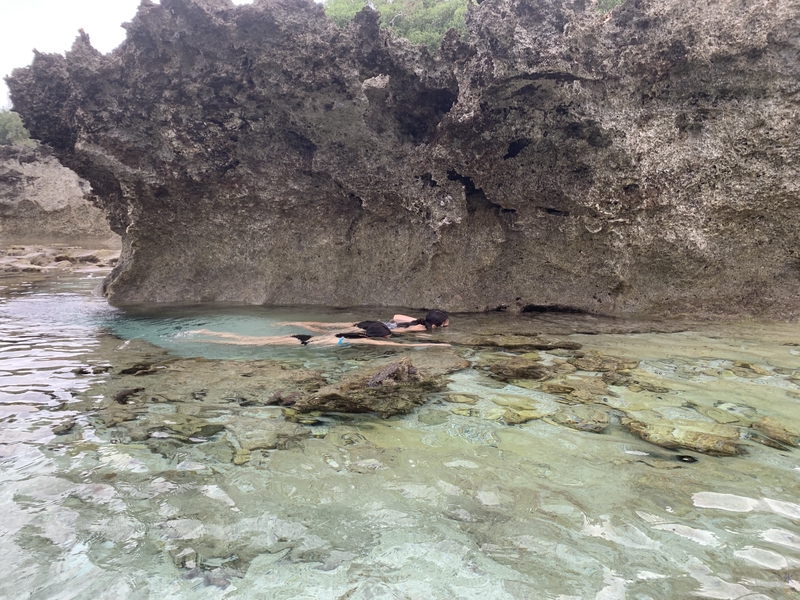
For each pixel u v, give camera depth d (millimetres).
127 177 6945
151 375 4129
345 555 1933
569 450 2799
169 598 1699
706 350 4980
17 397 3580
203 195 7312
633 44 5688
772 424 3123
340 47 6094
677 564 1868
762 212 6180
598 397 3623
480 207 7129
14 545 1954
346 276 7793
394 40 6277
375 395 3625
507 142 6285
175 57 6203
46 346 5156
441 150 6500
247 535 2051
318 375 4137
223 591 1736
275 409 3389
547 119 5996
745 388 3809
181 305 7598
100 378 4047
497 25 5508
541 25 5699
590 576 1810
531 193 6586
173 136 6613
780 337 5562
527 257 7160
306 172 7207
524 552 1945
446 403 3514
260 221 7590
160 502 2275
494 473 2549
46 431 3000
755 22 5555
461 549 1965
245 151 6980
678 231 6230
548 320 6590
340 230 7652
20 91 6633
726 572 1819
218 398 3582
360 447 2840
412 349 5059
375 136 6801
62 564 1856
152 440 2895
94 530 2062
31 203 18391
